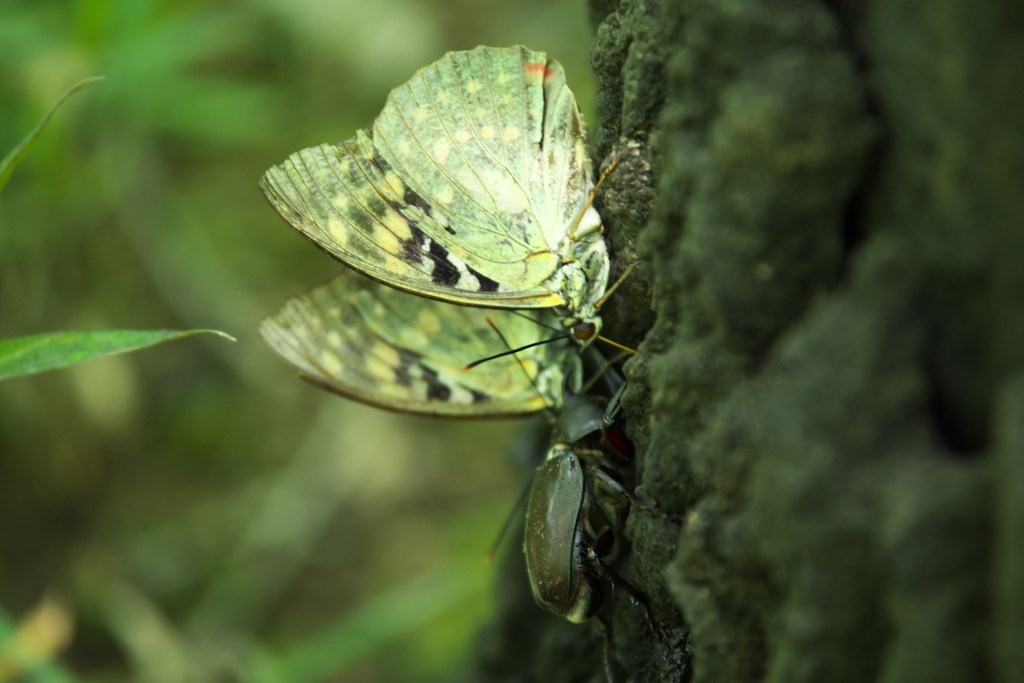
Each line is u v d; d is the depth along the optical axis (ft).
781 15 1.76
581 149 1.95
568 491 1.96
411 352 2.07
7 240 2.44
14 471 2.69
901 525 1.73
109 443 2.81
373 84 3.23
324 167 1.97
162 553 2.81
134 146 2.55
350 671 2.69
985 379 1.74
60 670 2.20
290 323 2.04
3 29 2.35
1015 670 1.69
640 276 1.92
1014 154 1.72
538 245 1.97
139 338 1.94
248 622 2.76
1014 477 1.64
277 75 3.15
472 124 1.97
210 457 2.96
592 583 1.96
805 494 1.75
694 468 1.82
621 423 1.95
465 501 3.02
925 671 1.73
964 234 1.73
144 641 2.53
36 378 2.60
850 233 1.77
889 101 1.75
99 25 2.33
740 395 1.80
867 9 1.76
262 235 3.15
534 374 2.05
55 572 2.72
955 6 1.72
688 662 1.91
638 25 1.87
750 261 1.78
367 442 2.97
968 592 1.73
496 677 2.15
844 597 1.75
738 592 1.81
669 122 1.82
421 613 2.40
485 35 3.38
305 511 2.85
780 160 1.76
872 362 1.74
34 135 1.92
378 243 1.97
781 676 1.77
